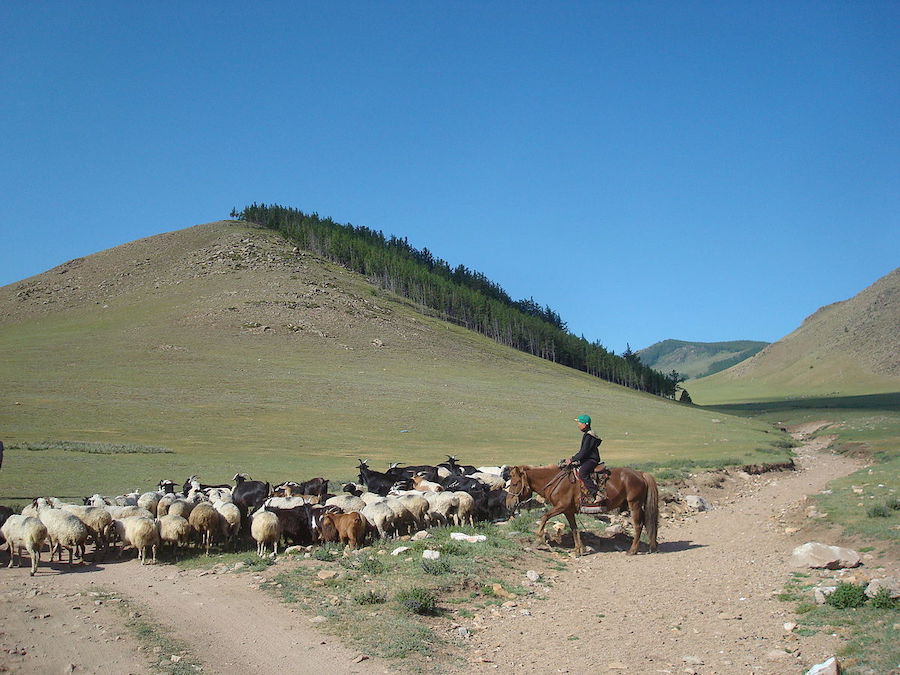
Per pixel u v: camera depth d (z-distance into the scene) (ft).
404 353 354.95
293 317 377.71
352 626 36.09
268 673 30.53
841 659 30.81
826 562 48.57
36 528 46.52
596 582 48.08
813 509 68.64
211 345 316.40
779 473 128.26
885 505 64.69
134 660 31.09
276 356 307.78
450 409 233.35
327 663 31.68
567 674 31.48
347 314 403.34
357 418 207.00
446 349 387.14
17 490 84.64
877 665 29.53
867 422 247.50
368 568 45.68
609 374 530.27
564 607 41.96
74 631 34.12
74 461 114.83
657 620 39.09
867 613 36.88
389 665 31.60
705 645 34.86
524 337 526.98
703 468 118.42
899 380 612.70
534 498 80.64
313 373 276.21
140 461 121.29
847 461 152.66
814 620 37.01
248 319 366.22
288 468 123.95
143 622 36.06
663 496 85.97
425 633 35.37
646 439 200.44
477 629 37.50
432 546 51.70
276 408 211.41
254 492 68.69
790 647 33.71
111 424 169.27
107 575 46.65
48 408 179.32
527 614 40.11
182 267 498.28
